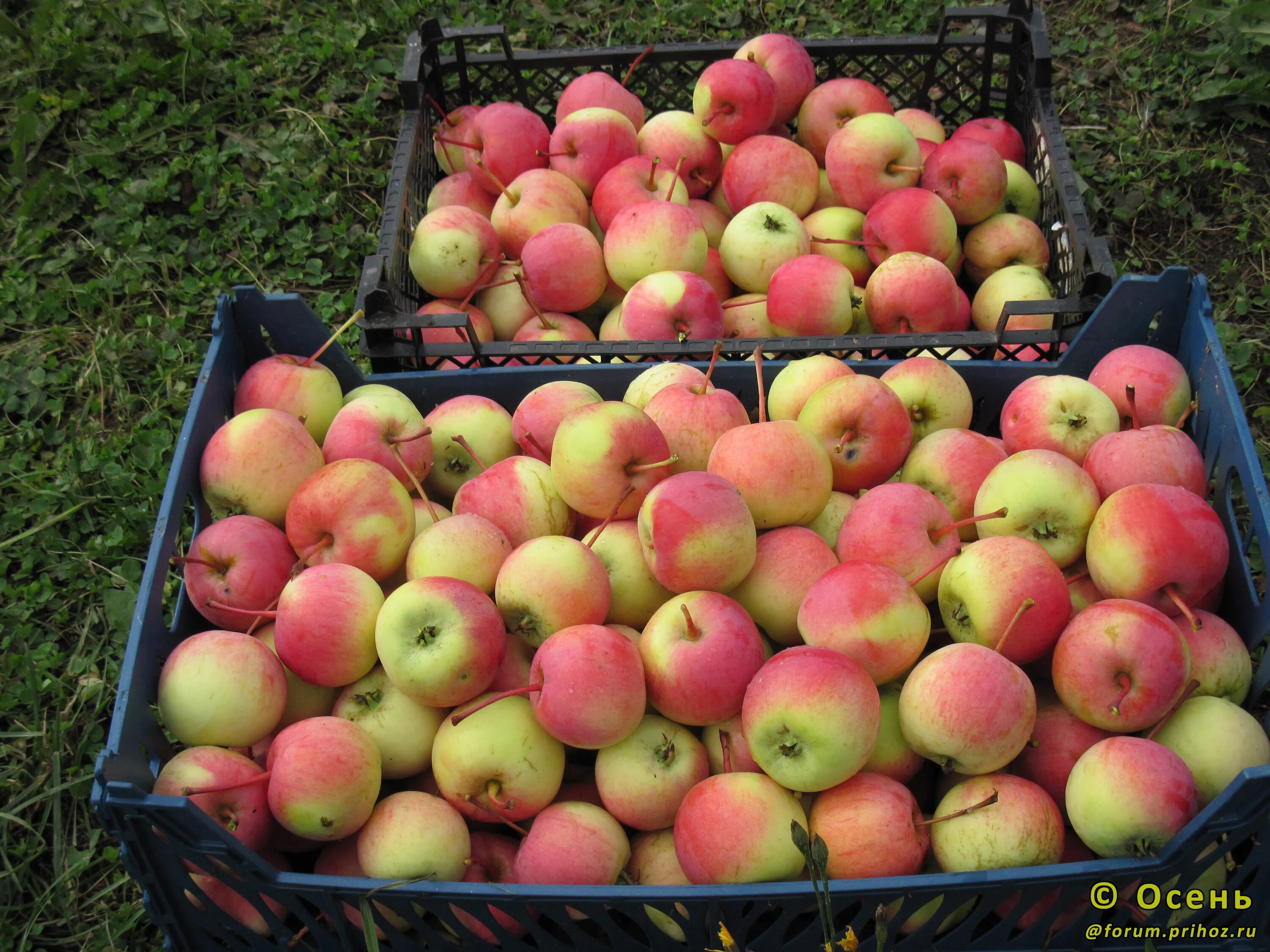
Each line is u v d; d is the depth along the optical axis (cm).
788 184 83
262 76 115
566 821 51
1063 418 63
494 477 61
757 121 85
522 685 55
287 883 47
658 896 45
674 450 62
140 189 104
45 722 72
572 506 60
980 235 84
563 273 79
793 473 57
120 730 48
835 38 97
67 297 97
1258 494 56
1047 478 57
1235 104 109
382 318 72
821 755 48
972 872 46
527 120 88
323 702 57
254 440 59
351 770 50
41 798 67
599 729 49
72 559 81
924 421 67
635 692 50
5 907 64
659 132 87
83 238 101
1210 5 116
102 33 117
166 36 116
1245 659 56
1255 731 52
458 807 52
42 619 78
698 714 52
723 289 84
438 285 81
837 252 83
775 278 76
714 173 89
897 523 56
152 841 46
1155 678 50
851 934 42
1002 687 49
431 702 52
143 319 95
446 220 80
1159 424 64
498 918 50
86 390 91
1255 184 105
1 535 81
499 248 83
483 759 50
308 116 111
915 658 53
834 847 48
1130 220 102
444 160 93
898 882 45
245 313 67
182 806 44
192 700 51
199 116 111
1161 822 47
